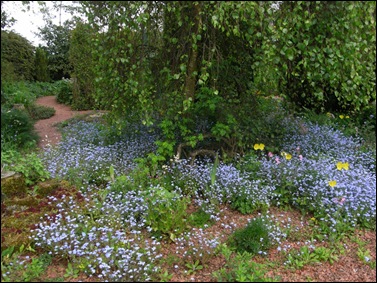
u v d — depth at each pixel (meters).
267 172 3.73
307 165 3.89
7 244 2.50
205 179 3.61
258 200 3.32
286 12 3.29
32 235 2.64
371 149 4.76
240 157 4.14
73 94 8.77
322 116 5.95
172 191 3.27
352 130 5.48
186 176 3.66
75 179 3.70
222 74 4.29
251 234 2.66
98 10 3.38
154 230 2.80
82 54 6.48
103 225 2.82
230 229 2.96
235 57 4.30
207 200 3.32
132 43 3.74
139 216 3.06
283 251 2.65
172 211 2.95
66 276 2.30
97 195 3.35
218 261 2.54
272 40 3.36
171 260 2.49
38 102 8.87
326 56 3.56
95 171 3.93
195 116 4.36
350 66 3.55
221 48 4.24
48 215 2.91
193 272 2.41
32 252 2.57
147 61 3.84
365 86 4.01
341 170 3.70
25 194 3.38
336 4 3.25
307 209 3.35
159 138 4.59
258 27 3.44
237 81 4.37
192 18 3.58
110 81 3.81
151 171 3.86
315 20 3.26
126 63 3.78
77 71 7.73
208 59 3.78
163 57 4.03
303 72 4.07
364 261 2.56
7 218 2.86
